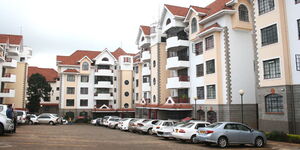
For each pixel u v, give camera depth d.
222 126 15.68
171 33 34.91
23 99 45.22
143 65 44.00
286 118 19.27
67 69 53.19
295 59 19.39
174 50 34.75
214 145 16.44
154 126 22.16
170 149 14.27
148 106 37.72
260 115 21.69
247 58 26.53
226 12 25.75
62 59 53.75
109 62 55.38
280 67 20.03
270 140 18.95
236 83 25.66
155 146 15.42
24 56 48.41
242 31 26.75
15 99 44.56
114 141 17.62
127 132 26.56
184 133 17.23
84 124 47.69
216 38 26.56
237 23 25.94
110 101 55.84
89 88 54.59
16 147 12.95
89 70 53.84
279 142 18.03
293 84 19.41
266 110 21.27
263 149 15.23
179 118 32.25
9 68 43.31
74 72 52.91
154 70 37.97
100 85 54.31
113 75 56.06
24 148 12.80
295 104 19.19
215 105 26.25
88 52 57.91
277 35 20.45
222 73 26.17
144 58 41.06
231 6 26.62
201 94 29.22
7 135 18.11
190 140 17.64
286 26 20.12
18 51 44.12
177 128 17.80
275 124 20.20
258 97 21.98
